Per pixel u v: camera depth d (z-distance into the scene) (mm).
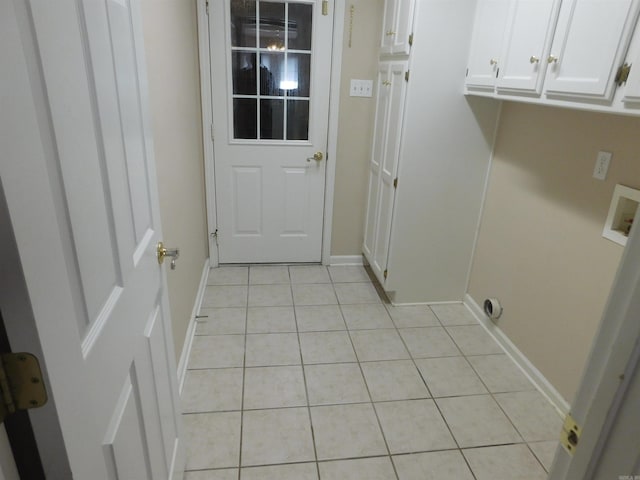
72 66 639
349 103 2951
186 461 1606
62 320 573
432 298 2812
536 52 1631
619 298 514
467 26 2199
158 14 1682
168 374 1331
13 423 536
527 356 2178
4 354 500
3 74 444
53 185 570
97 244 738
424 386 2070
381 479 1580
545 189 2027
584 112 1780
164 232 1759
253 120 2938
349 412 1891
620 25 1220
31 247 494
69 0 632
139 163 1041
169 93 1883
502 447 1741
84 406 647
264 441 1720
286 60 2832
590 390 568
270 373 2117
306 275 3186
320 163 3074
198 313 2621
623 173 1600
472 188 2541
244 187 3080
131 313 933
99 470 710
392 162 2555
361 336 2457
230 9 2676
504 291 2383
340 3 2703
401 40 2363
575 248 1843
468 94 2291
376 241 2922
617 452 512
